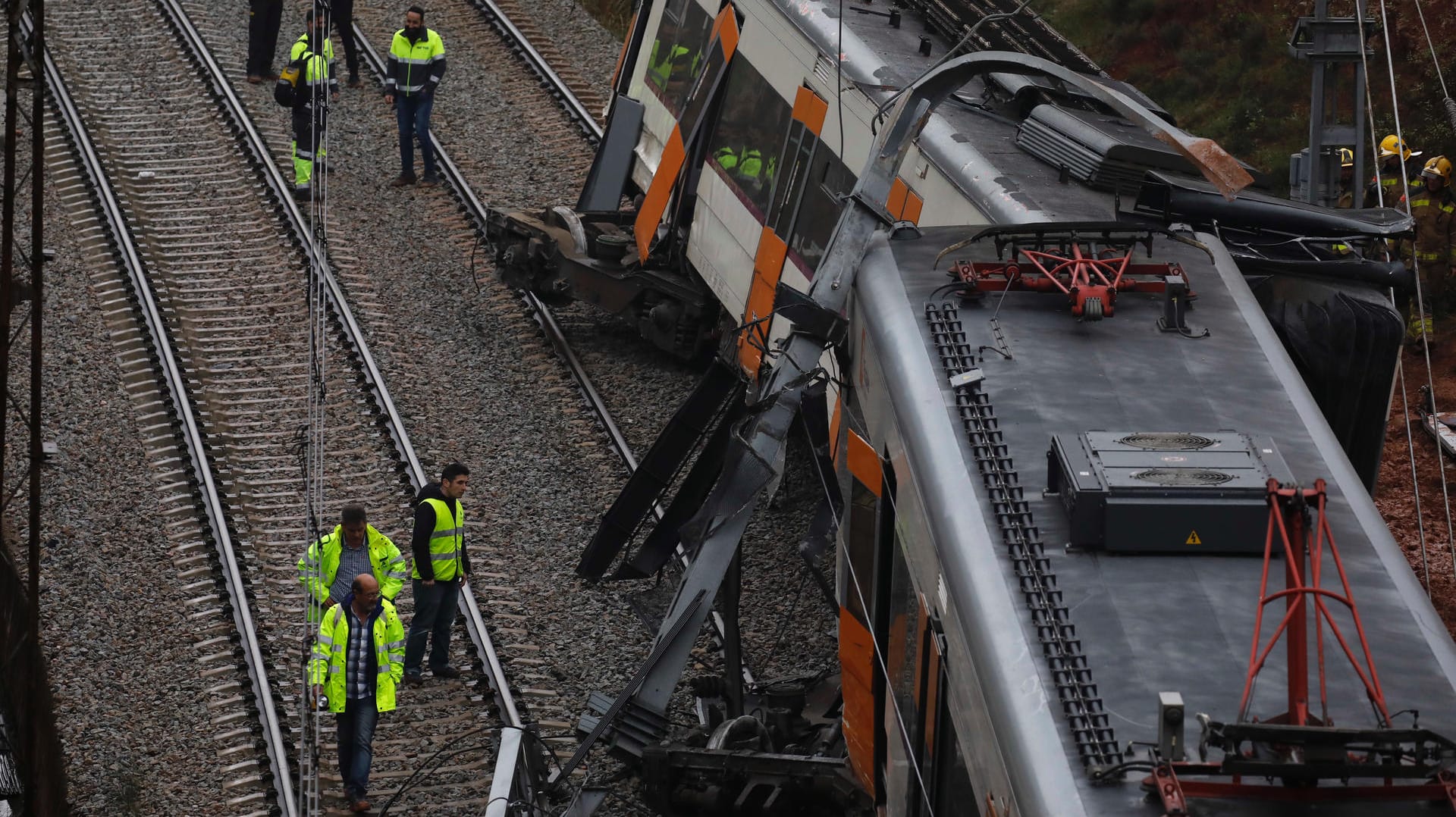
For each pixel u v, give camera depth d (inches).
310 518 1779.0
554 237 2420.0
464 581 1844.2
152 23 3346.5
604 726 1358.3
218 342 2378.2
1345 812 700.7
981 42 1862.7
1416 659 797.9
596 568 1849.2
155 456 2102.6
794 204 1941.4
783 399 1352.1
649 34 2541.8
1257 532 869.2
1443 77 2731.3
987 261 1171.3
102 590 1854.1
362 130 3075.8
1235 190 1074.1
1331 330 1270.9
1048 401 1000.2
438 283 2598.4
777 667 1758.1
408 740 1651.1
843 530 1314.0
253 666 1732.3
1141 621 828.6
